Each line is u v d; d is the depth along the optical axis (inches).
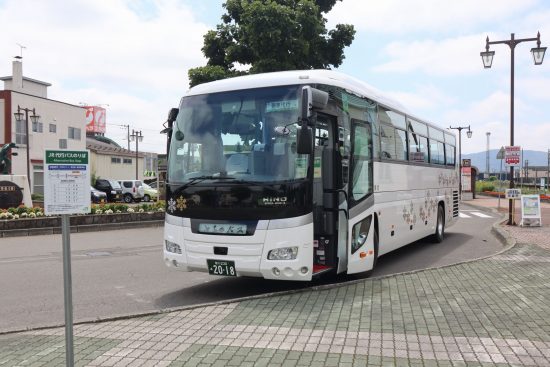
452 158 624.7
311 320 231.9
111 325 233.8
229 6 761.6
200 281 357.7
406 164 438.9
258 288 332.2
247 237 276.2
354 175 326.0
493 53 737.0
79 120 1998.0
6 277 380.5
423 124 502.0
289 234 272.1
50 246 565.0
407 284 302.7
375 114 372.8
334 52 767.7
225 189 283.4
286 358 185.8
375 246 363.3
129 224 785.6
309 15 699.4
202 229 288.5
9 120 1638.8
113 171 2236.7
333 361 181.9
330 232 298.4
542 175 4448.8
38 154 1763.0
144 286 342.6
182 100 320.2
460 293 278.5
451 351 189.3
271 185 275.3
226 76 727.1
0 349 205.2
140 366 182.1
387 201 387.2
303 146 262.8
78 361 188.2
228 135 294.2
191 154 301.3
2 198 867.4
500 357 182.7
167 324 232.1
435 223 536.4
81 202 157.6
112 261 450.9
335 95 310.5
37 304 296.5
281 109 286.2
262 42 678.5
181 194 297.3
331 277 362.0
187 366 180.7
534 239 532.1
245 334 214.2
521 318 230.1
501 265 362.6
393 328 217.9
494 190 2071.9
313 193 282.8
